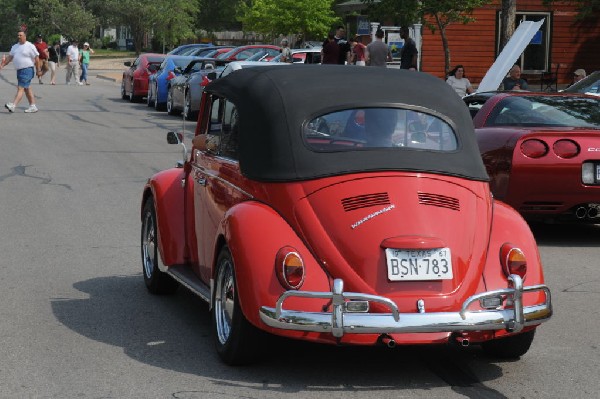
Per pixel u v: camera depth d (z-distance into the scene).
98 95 37.81
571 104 11.80
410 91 6.59
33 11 92.00
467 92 23.61
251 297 5.71
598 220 11.14
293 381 6.00
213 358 6.48
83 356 6.52
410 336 5.69
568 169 10.73
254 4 51.59
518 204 10.91
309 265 5.74
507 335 5.94
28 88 27.83
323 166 6.09
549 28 37.12
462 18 31.42
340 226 5.83
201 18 94.56
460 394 5.82
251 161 6.33
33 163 17.05
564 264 10.09
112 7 84.25
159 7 82.00
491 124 11.66
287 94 6.43
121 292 8.47
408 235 5.80
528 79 37.41
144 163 17.39
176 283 8.33
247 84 6.72
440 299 5.71
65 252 10.14
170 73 29.91
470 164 6.39
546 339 7.17
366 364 6.40
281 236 5.84
